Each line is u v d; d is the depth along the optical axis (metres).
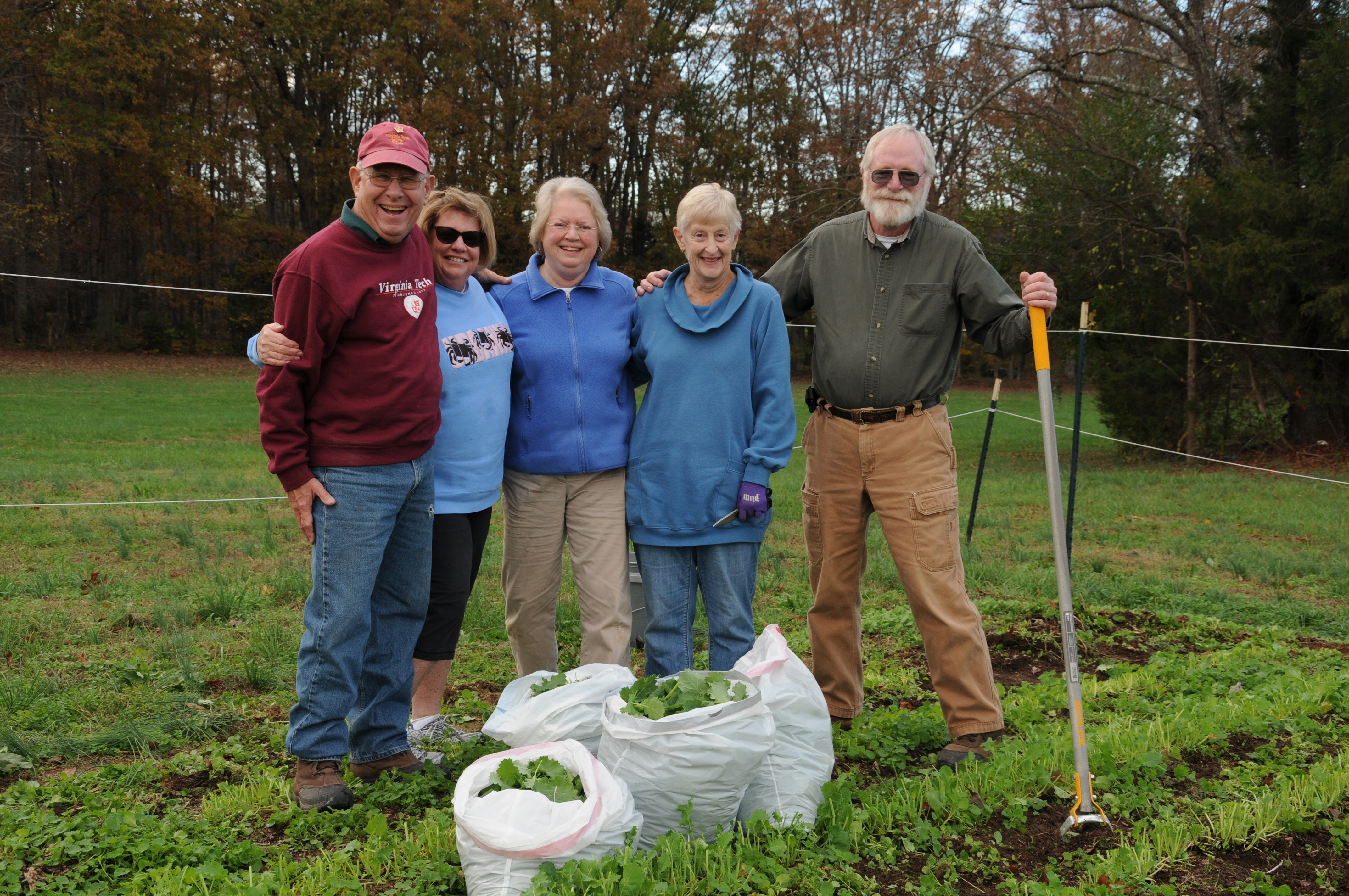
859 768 3.66
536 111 35.69
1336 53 16.14
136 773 3.59
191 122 34.75
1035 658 5.77
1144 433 18.81
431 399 3.37
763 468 3.65
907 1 27.42
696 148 37.34
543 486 3.85
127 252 39.38
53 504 9.06
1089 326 17.22
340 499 3.25
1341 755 3.65
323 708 3.27
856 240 3.89
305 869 2.83
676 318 3.69
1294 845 3.07
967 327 3.91
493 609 6.20
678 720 2.79
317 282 3.12
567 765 2.79
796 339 20.69
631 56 36.34
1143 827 3.09
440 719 3.99
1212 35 22.19
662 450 3.69
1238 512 12.06
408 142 3.16
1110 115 18.91
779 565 8.05
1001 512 11.81
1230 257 16.48
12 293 33.12
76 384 26.08
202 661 5.11
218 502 10.36
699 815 2.84
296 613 6.11
